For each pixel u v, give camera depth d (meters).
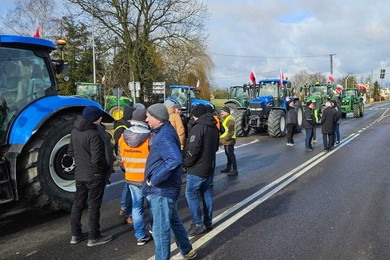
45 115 5.51
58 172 5.69
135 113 4.78
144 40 26.38
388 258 4.21
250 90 18.67
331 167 9.41
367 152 11.79
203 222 5.17
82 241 4.87
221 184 7.86
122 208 5.79
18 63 5.61
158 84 23.36
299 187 7.43
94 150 4.62
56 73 6.39
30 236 5.06
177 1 25.97
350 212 5.80
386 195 6.71
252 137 16.97
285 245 4.60
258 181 8.07
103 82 25.36
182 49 26.56
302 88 25.36
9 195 5.16
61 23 31.67
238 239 4.82
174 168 3.60
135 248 4.64
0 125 5.33
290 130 13.81
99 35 26.09
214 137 4.99
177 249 4.58
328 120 12.12
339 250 4.43
